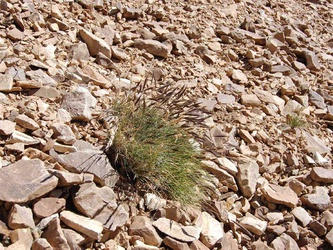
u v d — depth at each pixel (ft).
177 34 6.75
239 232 4.32
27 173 3.59
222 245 4.07
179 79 5.93
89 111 4.59
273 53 7.41
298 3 9.96
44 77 4.87
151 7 7.10
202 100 5.67
